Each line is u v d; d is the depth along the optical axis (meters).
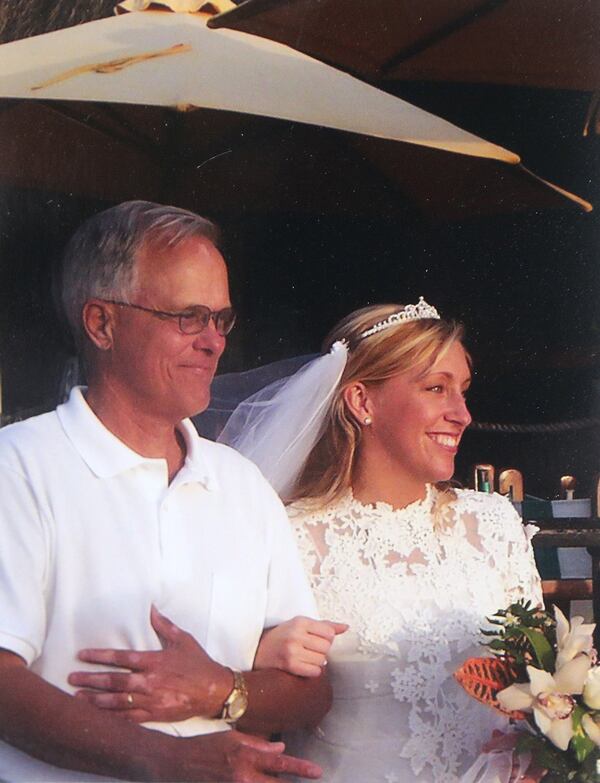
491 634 1.83
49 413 1.66
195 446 1.70
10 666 1.48
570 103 2.82
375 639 1.94
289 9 2.38
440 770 1.93
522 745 1.75
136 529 1.61
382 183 2.71
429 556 2.01
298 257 2.66
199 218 1.74
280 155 2.59
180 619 1.62
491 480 2.78
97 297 1.67
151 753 1.52
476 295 2.89
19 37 2.42
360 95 2.48
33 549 1.53
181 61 2.33
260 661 1.70
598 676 1.73
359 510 2.03
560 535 2.46
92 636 1.56
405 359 2.01
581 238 2.90
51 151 2.34
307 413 2.07
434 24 2.50
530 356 2.92
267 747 1.58
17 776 1.56
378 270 2.72
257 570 1.72
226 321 1.71
